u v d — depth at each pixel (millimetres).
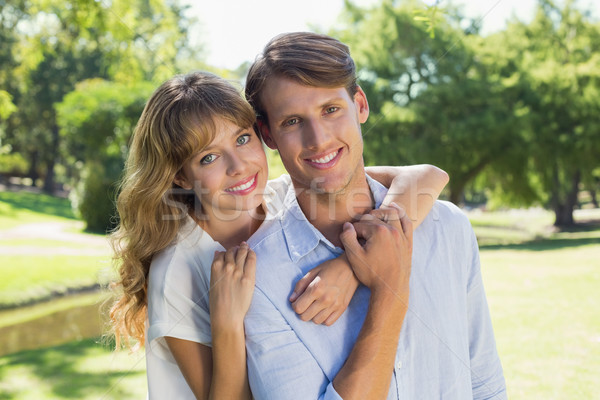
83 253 10977
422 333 1250
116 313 1810
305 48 1223
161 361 1494
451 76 15672
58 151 31703
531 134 15852
